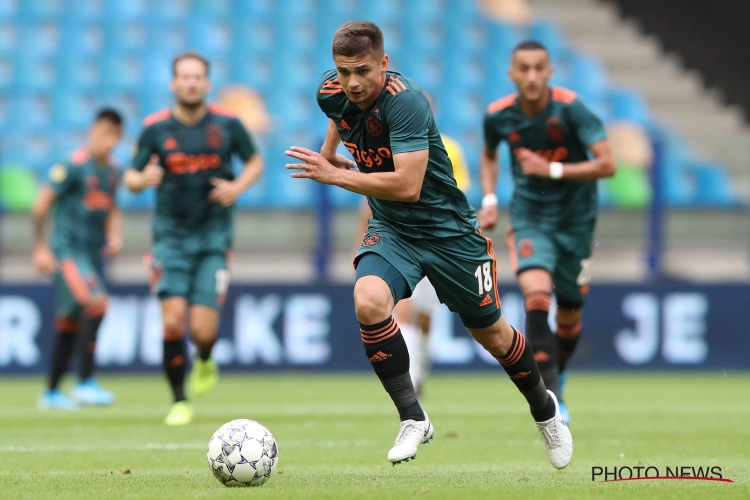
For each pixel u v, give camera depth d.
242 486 15.47
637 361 50.47
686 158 67.56
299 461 19.66
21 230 54.53
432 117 16.20
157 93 67.88
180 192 28.47
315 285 50.22
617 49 76.81
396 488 15.28
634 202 57.34
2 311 50.00
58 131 65.75
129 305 49.91
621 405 34.44
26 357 50.03
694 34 78.94
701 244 56.53
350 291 50.16
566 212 25.38
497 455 20.77
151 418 30.28
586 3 79.62
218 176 28.75
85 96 67.62
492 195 26.28
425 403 35.53
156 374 49.75
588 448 21.95
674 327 50.44
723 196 63.53
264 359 50.00
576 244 25.62
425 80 70.12
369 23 15.44
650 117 72.12
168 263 28.41
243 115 67.31
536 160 24.52
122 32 71.62
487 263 16.70
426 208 16.33
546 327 24.02
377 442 23.30
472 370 50.66
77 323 36.50
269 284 50.16
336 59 15.33
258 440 15.55
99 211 36.81
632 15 80.06
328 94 16.39
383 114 15.84
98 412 32.88
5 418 30.61
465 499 14.05
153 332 49.91
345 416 30.36
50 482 16.48
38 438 24.64
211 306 28.61
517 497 14.30
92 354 36.25
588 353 50.59
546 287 24.45
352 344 50.19
